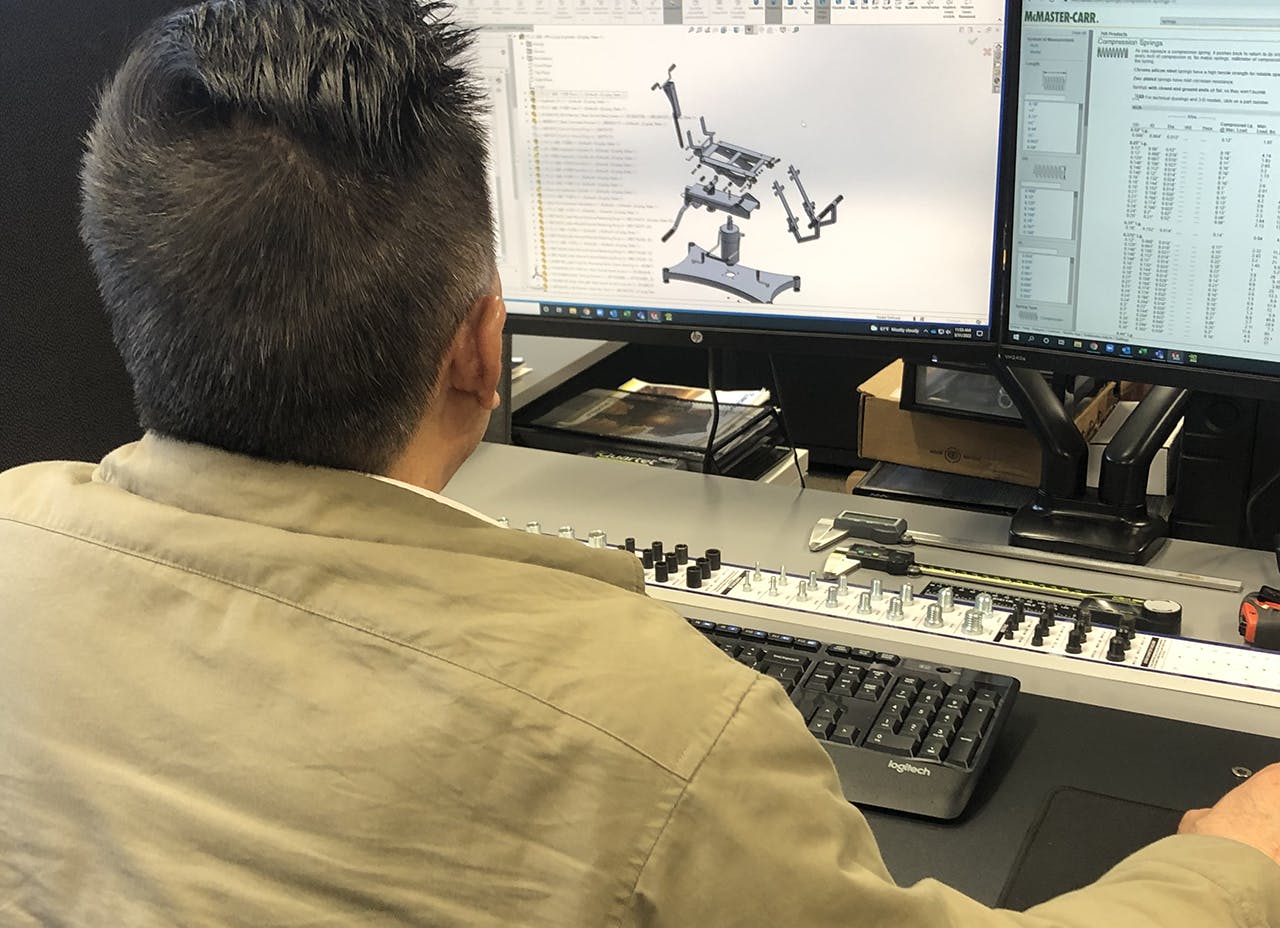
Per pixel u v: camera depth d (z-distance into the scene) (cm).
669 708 58
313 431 62
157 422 65
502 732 57
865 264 134
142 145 61
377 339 61
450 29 69
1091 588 124
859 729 100
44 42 116
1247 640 112
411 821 56
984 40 122
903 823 93
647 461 168
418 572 61
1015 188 125
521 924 56
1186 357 121
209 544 62
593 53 137
